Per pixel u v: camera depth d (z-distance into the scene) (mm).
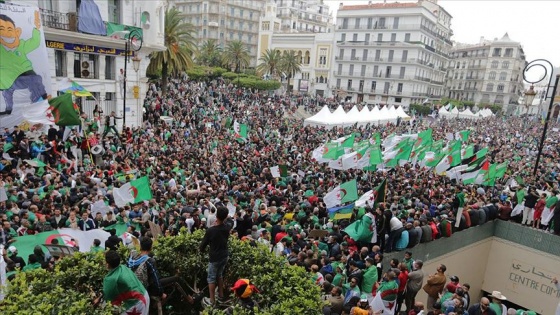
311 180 19625
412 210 14523
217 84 57562
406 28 81562
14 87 15516
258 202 14570
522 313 10281
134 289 4738
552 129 60938
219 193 14695
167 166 18641
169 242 6273
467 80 116688
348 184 15023
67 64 26766
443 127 50719
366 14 85250
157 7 31516
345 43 86875
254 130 32750
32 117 16188
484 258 17578
